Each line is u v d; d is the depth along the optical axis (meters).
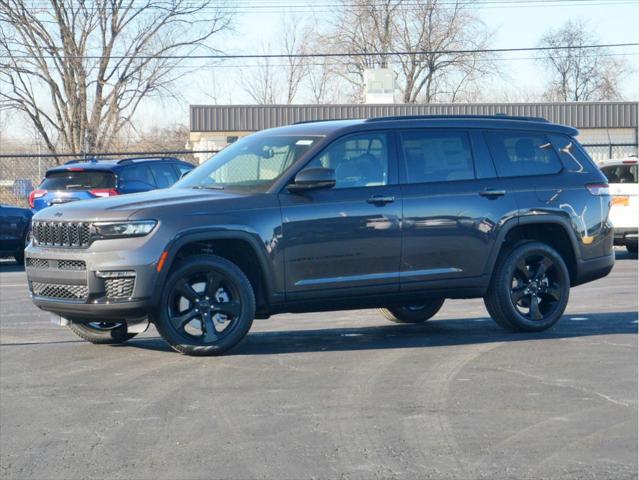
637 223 18.45
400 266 8.77
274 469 5.34
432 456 5.52
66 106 42.03
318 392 7.02
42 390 7.24
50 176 17.12
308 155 8.61
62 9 41.00
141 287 7.92
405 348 8.75
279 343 9.12
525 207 9.26
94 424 6.30
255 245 8.25
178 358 8.33
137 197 8.46
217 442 5.85
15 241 18.92
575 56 57.88
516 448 5.65
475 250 9.05
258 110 37.78
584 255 9.63
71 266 8.12
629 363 7.96
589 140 39.12
